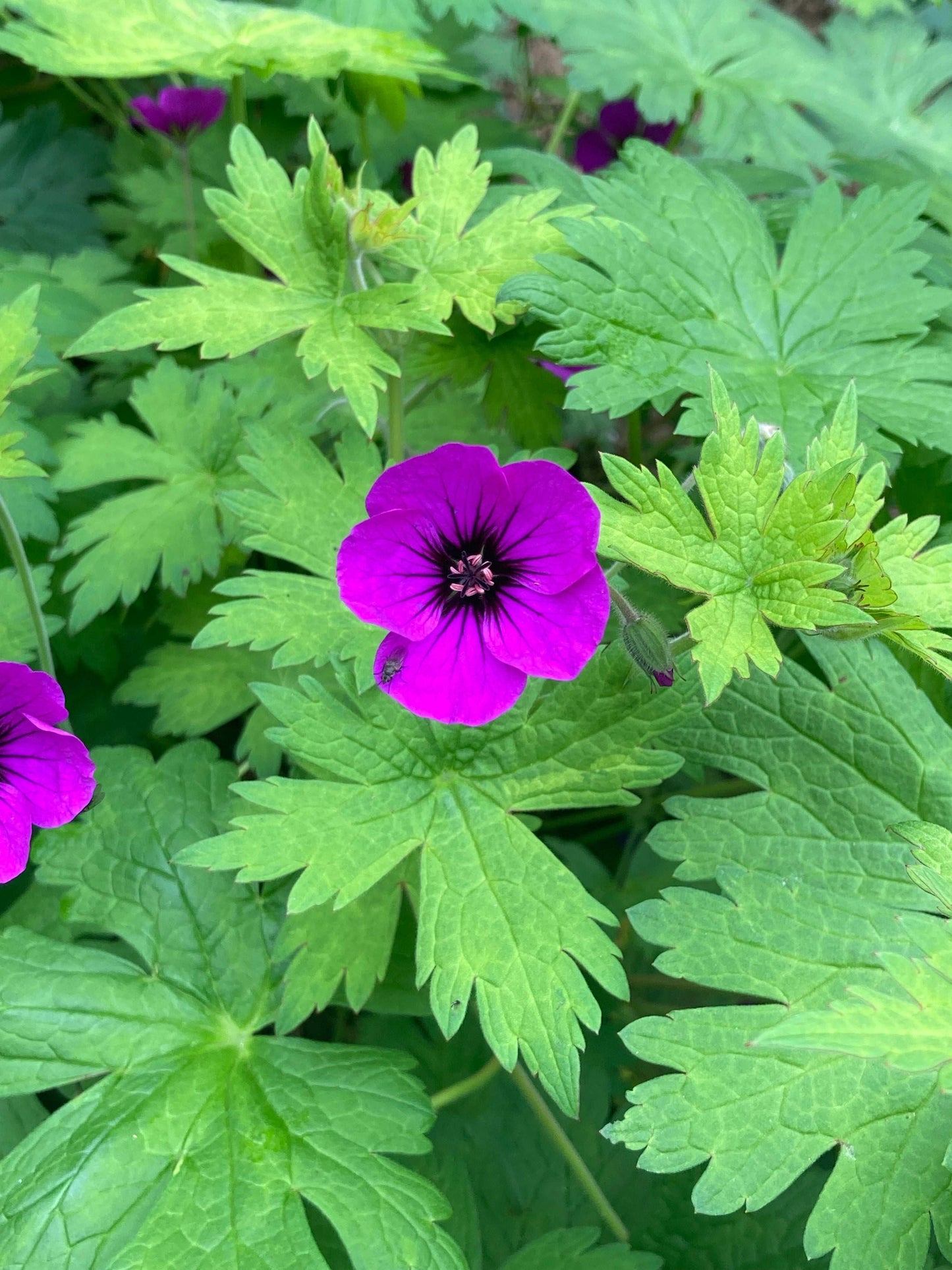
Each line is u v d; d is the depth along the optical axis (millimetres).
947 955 152
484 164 226
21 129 395
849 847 188
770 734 197
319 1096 179
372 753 183
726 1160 162
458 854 179
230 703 250
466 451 162
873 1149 165
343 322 200
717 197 240
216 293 200
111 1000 185
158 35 273
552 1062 164
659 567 165
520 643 170
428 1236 165
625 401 209
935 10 437
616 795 184
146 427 318
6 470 182
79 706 281
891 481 250
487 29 329
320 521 205
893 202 239
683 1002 251
